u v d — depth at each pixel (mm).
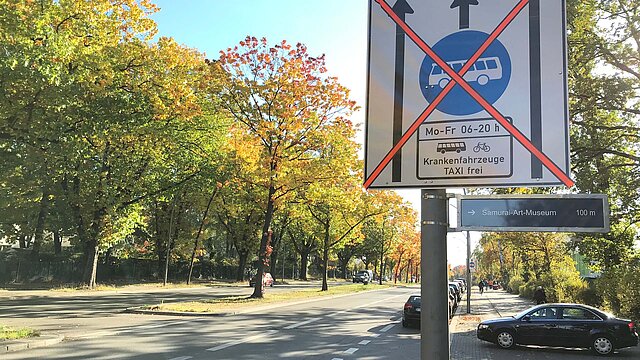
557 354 13312
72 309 20969
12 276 35406
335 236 43844
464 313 26281
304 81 25203
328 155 27125
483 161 3207
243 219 54375
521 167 3150
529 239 35406
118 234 34781
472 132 3252
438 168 3273
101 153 31656
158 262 51406
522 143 3166
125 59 21844
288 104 25188
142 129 21422
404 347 13023
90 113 17094
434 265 3070
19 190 22672
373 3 3574
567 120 3111
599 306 24359
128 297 29625
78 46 18062
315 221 43969
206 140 32062
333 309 24969
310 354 11461
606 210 2941
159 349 11344
